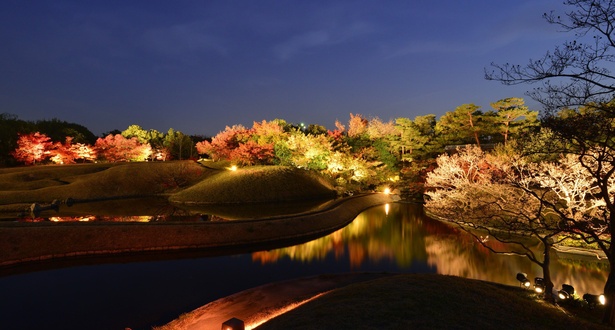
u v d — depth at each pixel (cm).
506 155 3462
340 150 7050
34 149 6625
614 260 1108
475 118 5728
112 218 3934
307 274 2220
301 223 3422
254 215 4319
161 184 6444
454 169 3672
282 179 5959
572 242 2295
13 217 3959
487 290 1219
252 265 2412
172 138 9706
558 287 1852
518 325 923
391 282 1234
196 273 2211
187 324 1373
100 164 7106
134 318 1515
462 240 3067
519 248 2661
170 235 2777
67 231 2562
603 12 945
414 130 6500
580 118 1045
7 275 2103
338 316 905
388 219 4278
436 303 1005
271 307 1494
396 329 816
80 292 1838
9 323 1452
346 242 3133
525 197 2462
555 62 1024
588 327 998
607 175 1105
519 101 5300
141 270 2255
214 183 5869
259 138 7312
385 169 6875
